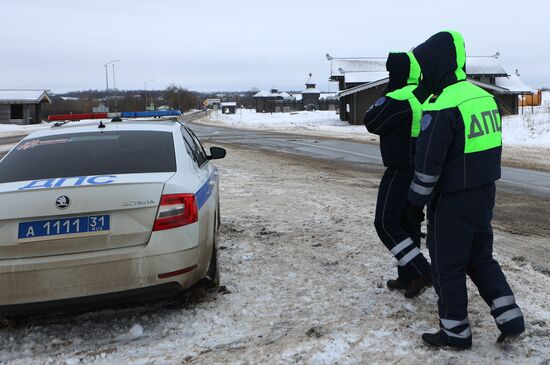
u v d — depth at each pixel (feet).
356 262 16.17
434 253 10.31
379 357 10.10
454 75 9.87
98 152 13.38
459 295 10.12
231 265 16.19
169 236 11.22
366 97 128.77
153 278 11.11
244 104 518.37
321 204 25.91
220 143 71.87
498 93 132.05
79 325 12.30
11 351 11.09
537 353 10.09
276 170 41.09
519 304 12.48
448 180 9.79
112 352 10.81
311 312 12.44
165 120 17.10
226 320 12.14
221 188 31.76
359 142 71.72
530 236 19.62
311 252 17.42
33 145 13.82
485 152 9.69
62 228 10.72
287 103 321.52
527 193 29.84
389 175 12.95
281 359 10.14
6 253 10.57
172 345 11.03
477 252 10.43
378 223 13.10
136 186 11.16
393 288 13.66
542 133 67.10
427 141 9.59
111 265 10.84
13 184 11.38
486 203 9.96
